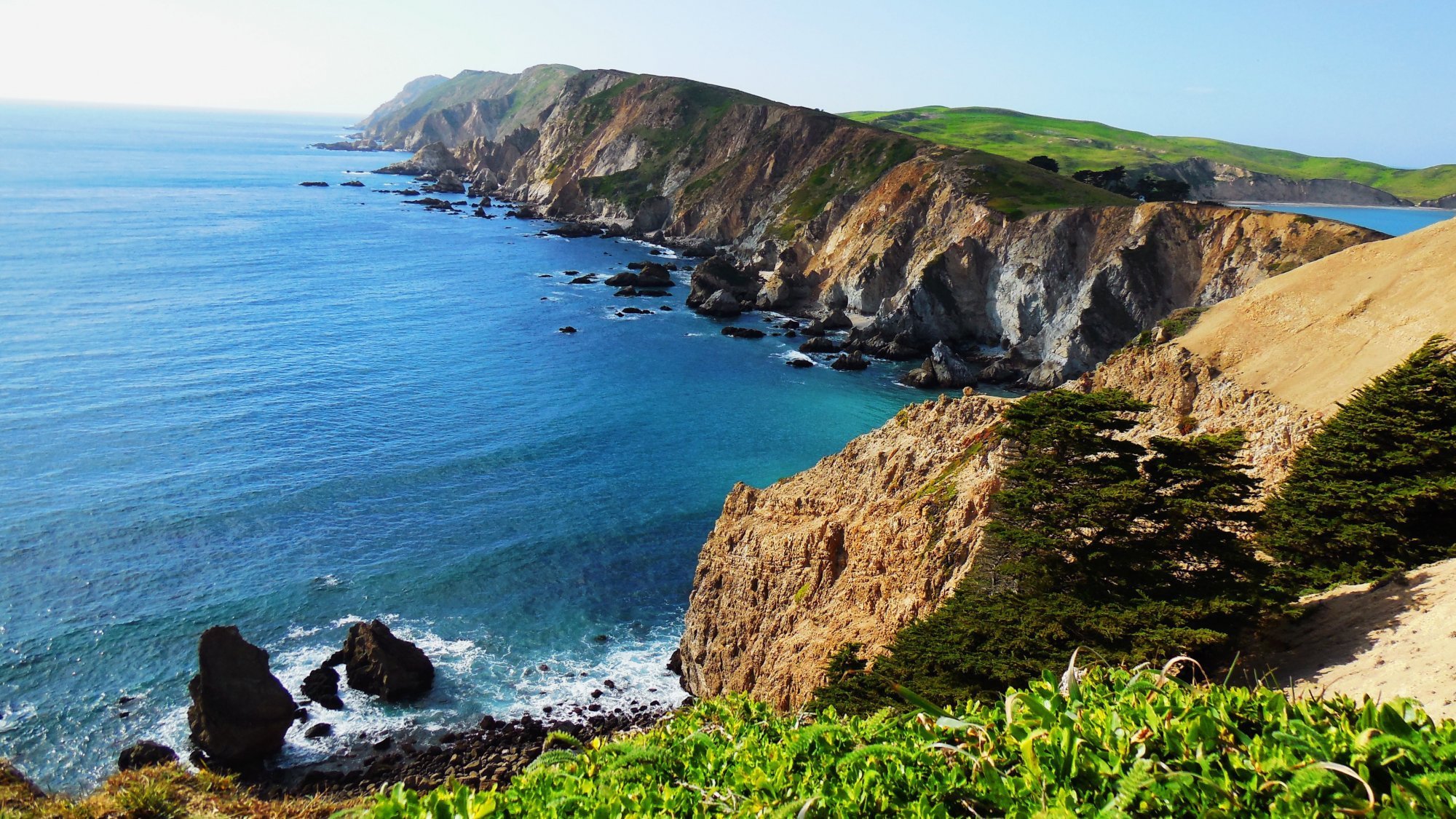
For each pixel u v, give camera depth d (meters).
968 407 46.69
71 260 152.62
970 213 132.88
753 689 42.81
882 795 7.73
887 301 128.50
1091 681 9.23
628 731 47.22
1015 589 30.11
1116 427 29.03
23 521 63.56
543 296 145.75
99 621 53.66
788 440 88.44
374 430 85.69
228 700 44.19
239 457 77.00
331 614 56.53
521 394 98.00
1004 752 8.12
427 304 136.75
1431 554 26.69
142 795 19.39
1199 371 54.91
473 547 65.38
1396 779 6.60
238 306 129.00
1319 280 58.16
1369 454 29.95
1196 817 6.82
